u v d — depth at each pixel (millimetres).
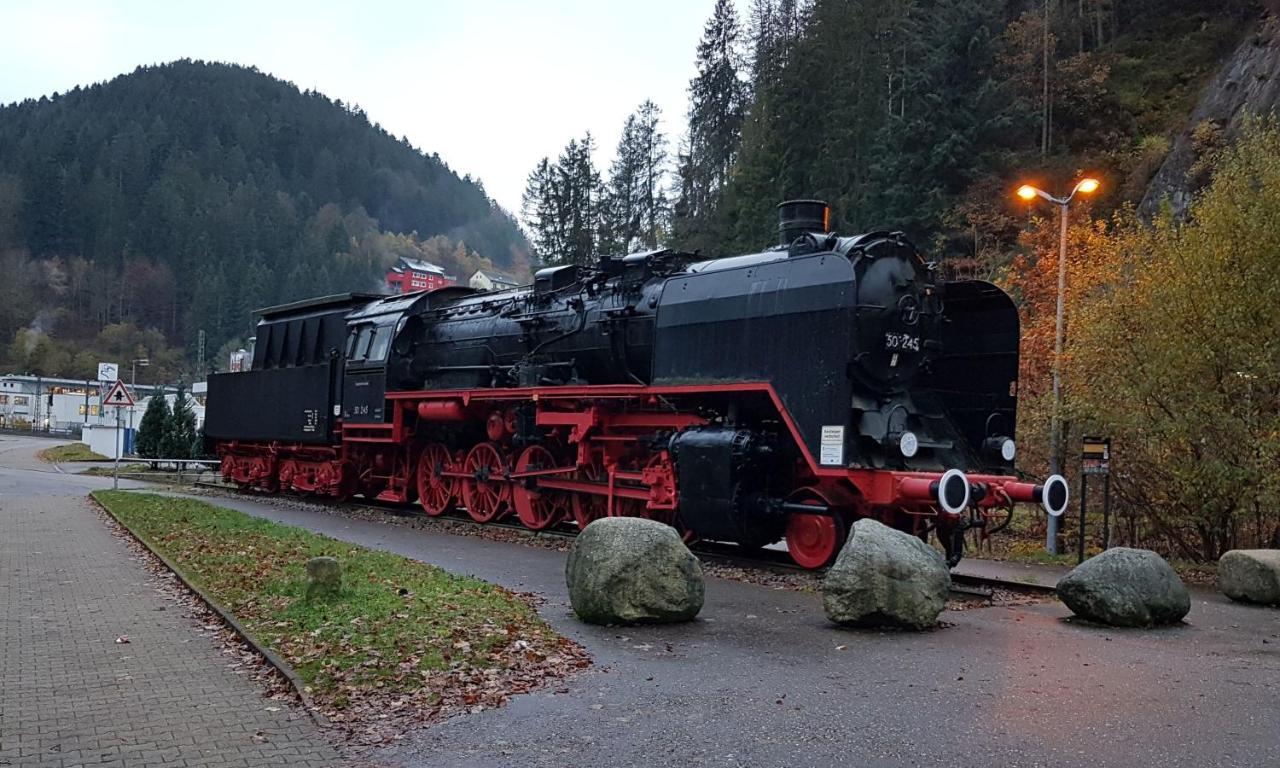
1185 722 5691
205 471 32250
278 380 23000
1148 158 36812
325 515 18422
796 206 12680
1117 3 46562
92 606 9039
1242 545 15078
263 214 130750
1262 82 32844
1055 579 12383
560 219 58344
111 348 113438
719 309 12227
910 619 8211
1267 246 13367
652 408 13539
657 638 7875
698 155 57062
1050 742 5305
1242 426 13375
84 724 5535
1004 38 44281
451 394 16938
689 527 12047
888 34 42875
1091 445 14930
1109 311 14859
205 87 176375
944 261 36156
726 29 57344
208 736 5344
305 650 7062
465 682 6371
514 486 16078
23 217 129500
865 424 10773
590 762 5000
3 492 23688
